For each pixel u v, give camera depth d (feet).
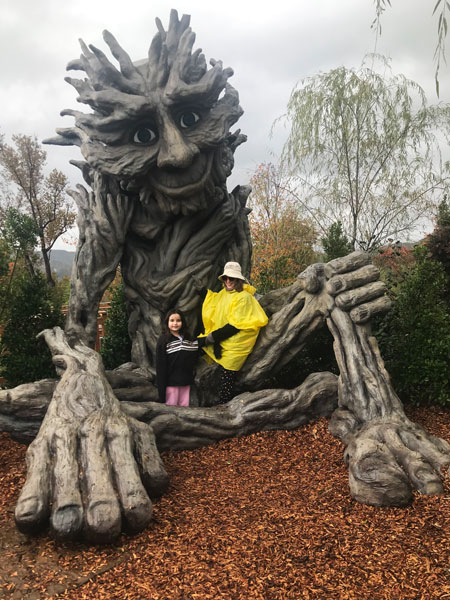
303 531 9.89
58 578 8.58
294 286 17.54
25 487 9.98
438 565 8.57
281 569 8.65
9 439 14.34
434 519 10.03
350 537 9.59
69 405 12.21
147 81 15.80
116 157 15.88
